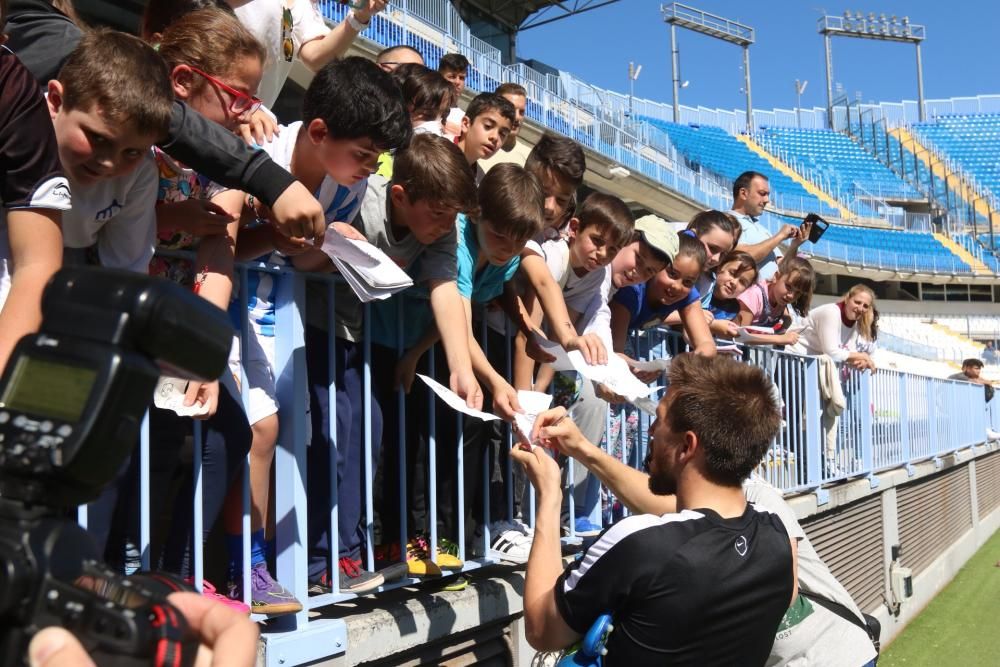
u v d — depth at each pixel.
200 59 2.01
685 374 2.22
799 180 30.50
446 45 12.68
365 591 2.52
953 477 10.27
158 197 2.16
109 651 0.64
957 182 33.34
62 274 0.75
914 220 30.94
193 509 2.09
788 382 5.52
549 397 2.68
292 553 2.33
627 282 3.66
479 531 3.15
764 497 3.00
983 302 29.97
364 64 2.19
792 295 5.78
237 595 2.26
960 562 9.90
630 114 20.88
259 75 2.13
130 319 0.71
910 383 8.64
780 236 5.82
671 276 3.82
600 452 2.66
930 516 9.02
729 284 5.11
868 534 6.92
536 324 3.29
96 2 6.94
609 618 1.97
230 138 1.91
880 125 35.16
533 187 2.68
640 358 4.24
